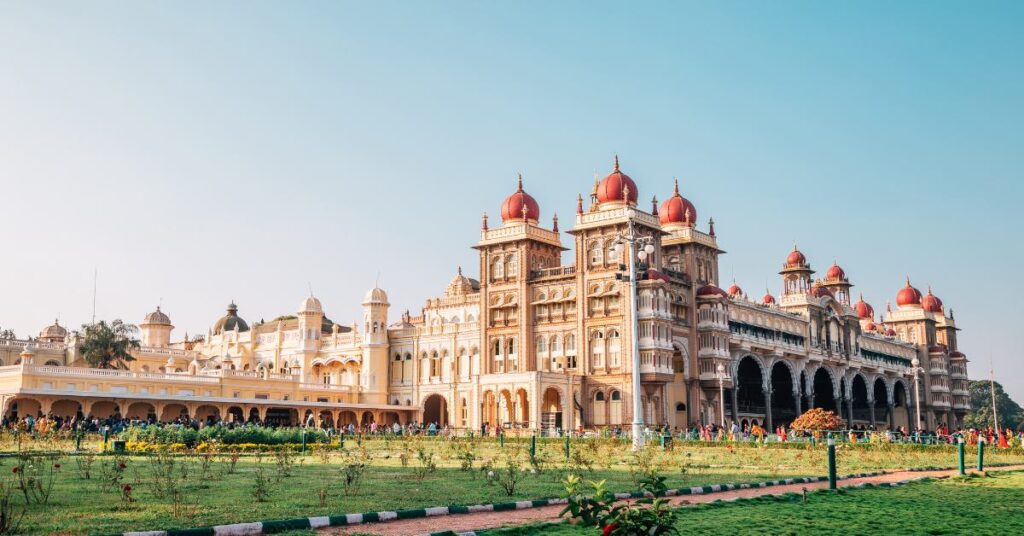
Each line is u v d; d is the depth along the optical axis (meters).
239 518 17.95
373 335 102.81
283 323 115.06
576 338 87.19
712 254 95.44
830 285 128.25
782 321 102.81
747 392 107.06
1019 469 37.06
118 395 79.06
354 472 26.67
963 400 143.00
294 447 51.62
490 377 86.25
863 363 117.69
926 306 147.12
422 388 100.50
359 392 102.06
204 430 49.69
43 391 74.56
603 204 88.38
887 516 18.91
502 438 57.88
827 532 16.47
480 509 20.34
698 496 24.41
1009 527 17.36
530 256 92.56
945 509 20.30
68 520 17.50
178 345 128.88
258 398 91.25
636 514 12.46
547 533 16.23
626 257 84.12
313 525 17.25
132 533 15.25
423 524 17.95
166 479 26.83
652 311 82.38
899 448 53.44
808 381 105.31
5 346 95.88
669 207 93.75
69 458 39.22
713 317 88.56
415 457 44.06
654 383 82.19
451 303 103.31
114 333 95.44
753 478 30.30
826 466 38.72
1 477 27.55
